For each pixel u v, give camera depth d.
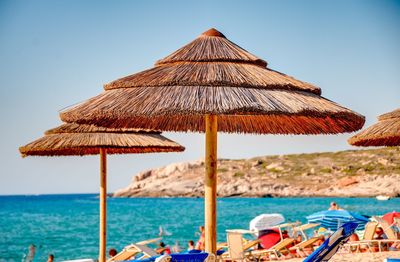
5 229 37.84
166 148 10.83
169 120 8.77
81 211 65.81
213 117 7.35
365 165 130.12
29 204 101.44
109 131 10.24
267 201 96.44
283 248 15.44
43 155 11.05
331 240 8.39
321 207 66.19
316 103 6.86
